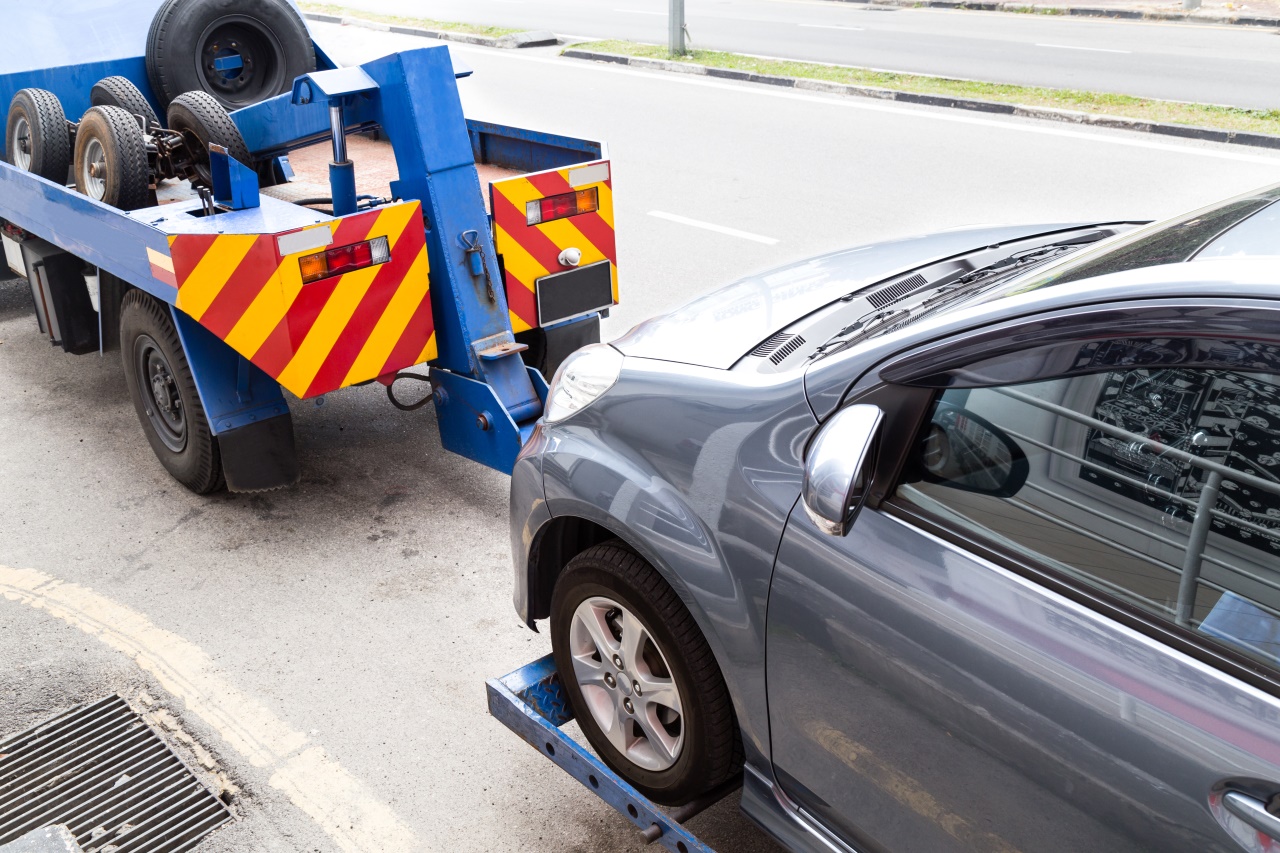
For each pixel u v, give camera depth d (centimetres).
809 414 230
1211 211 221
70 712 354
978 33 1681
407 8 2325
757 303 301
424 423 545
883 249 337
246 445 450
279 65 585
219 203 451
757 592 233
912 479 216
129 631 392
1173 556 180
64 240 503
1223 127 1004
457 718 346
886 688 211
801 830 246
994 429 204
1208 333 175
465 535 446
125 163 462
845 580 216
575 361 296
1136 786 173
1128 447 186
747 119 1169
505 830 304
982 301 220
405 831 304
